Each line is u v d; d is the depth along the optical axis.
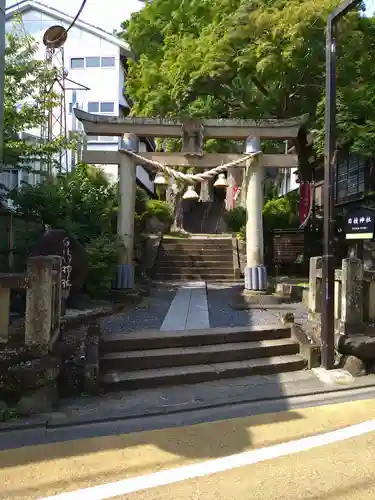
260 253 10.95
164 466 3.74
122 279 10.42
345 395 5.52
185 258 15.76
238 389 5.60
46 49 16.98
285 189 24.42
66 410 4.84
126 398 5.23
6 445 4.08
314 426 4.61
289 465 3.76
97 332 6.18
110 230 11.58
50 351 4.93
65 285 7.52
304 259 15.10
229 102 14.35
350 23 10.89
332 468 3.72
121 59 22.20
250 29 11.38
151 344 6.37
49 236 7.91
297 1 11.06
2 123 8.91
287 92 12.97
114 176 19.98
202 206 28.45
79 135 16.19
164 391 5.48
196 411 4.95
